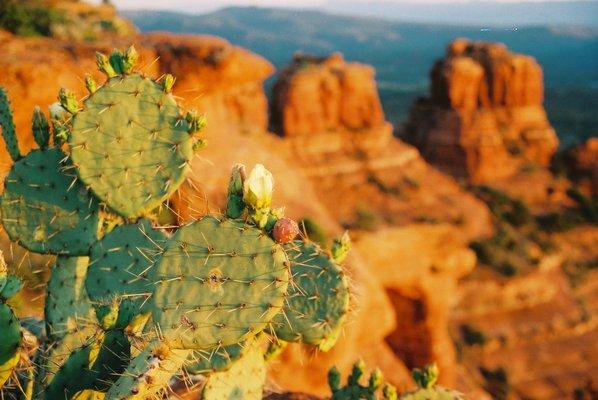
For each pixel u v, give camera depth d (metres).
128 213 3.47
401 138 69.75
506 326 44.78
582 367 43.84
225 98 28.45
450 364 28.73
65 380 3.04
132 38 17.16
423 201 47.62
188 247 2.68
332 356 14.43
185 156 3.42
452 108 67.38
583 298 53.22
